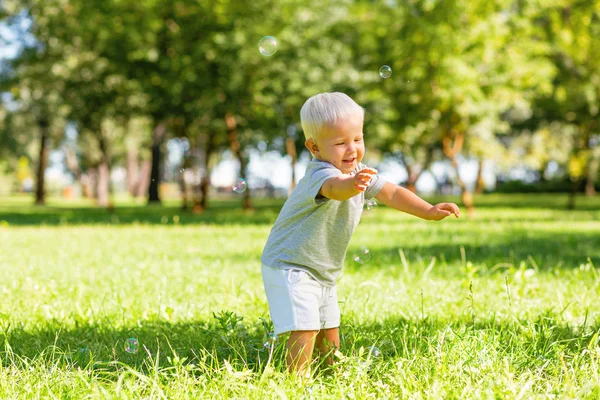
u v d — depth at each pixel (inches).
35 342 154.3
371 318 180.7
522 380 121.3
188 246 397.1
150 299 210.5
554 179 1882.4
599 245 395.2
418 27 660.1
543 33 748.6
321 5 804.6
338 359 135.0
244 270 281.7
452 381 121.0
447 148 739.4
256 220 705.0
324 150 130.3
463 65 644.1
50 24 856.3
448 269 282.2
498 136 1357.0
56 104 1077.1
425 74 674.2
